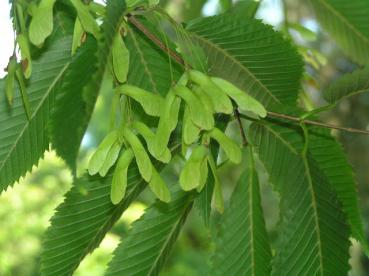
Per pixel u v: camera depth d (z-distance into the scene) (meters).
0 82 0.49
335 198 0.53
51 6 0.45
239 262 0.54
